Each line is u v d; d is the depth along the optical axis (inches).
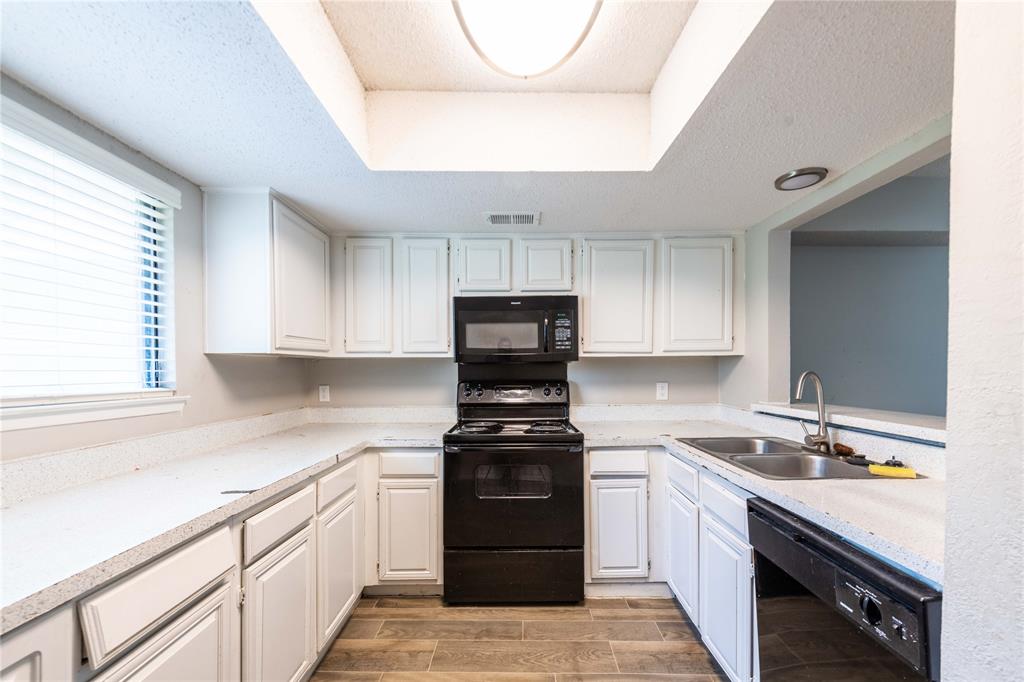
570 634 72.3
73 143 46.3
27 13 33.1
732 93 45.4
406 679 62.4
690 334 93.0
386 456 81.9
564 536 79.0
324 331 88.4
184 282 63.9
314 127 51.3
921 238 107.1
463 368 100.3
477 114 63.7
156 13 33.8
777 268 85.4
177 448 61.2
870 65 41.0
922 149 53.0
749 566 52.1
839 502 41.7
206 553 39.6
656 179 66.8
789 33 37.0
